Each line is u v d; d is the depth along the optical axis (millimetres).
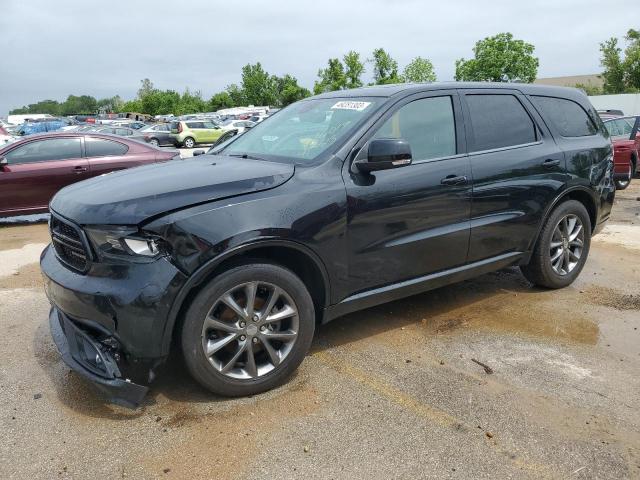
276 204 3166
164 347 2922
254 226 3043
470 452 2762
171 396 3256
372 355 3799
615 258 6227
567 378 3494
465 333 4164
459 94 4254
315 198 3312
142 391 2953
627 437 2891
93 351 3018
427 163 3883
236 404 3180
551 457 2729
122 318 2836
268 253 3322
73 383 3439
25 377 3521
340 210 3402
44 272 3271
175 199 2977
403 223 3738
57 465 2688
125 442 2852
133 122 45062
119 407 3160
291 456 2734
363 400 3225
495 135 4379
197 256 2896
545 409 3139
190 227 2895
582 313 4574
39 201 8461
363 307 3752
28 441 2869
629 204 9906
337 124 3834
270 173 3326
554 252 5000
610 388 3377
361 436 2887
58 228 3262
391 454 2746
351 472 2621
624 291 5105
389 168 3447
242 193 3119
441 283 4168
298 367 3543
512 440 2857
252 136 4426
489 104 4426
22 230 8172
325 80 43969
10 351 3902
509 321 4398
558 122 4918
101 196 3119
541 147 4648
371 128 3684
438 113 4086
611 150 5379
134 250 2850
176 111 82688
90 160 8773
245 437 2883
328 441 2848
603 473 2619
